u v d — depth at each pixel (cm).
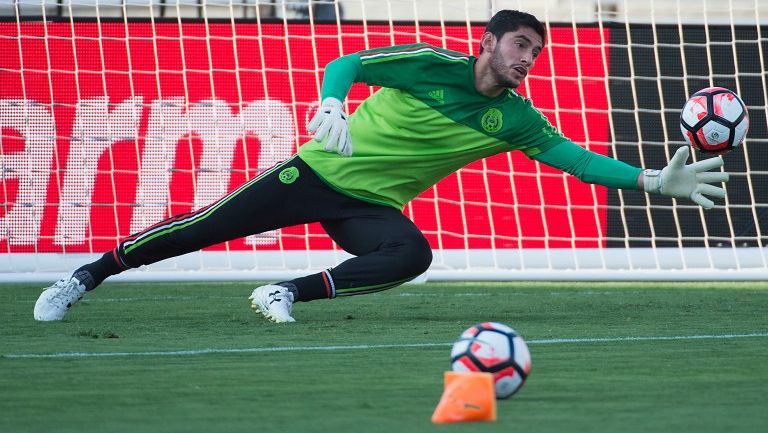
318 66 3659
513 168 3719
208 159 3612
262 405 1080
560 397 1127
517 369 1072
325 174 1980
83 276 2073
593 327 1948
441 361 1434
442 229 3669
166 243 2022
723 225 3784
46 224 3528
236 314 2252
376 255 1964
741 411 1048
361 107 2022
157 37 3591
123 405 1081
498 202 3703
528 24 1888
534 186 3716
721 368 1368
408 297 2800
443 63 1922
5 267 3488
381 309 2381
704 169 1897
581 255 3722
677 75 3759
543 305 2530
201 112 3606
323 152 1981
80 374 1300
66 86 3553
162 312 2309
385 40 3659
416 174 2006
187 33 3606
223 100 3619
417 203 3666
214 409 1058
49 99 3544
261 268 3597
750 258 3722
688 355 1511
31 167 3522
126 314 2248
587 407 1063
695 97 1878
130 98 3581
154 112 3588
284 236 3531
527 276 3288
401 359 1454
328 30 3666
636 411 1044
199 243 2019
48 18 3556
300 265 3609
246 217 1992
